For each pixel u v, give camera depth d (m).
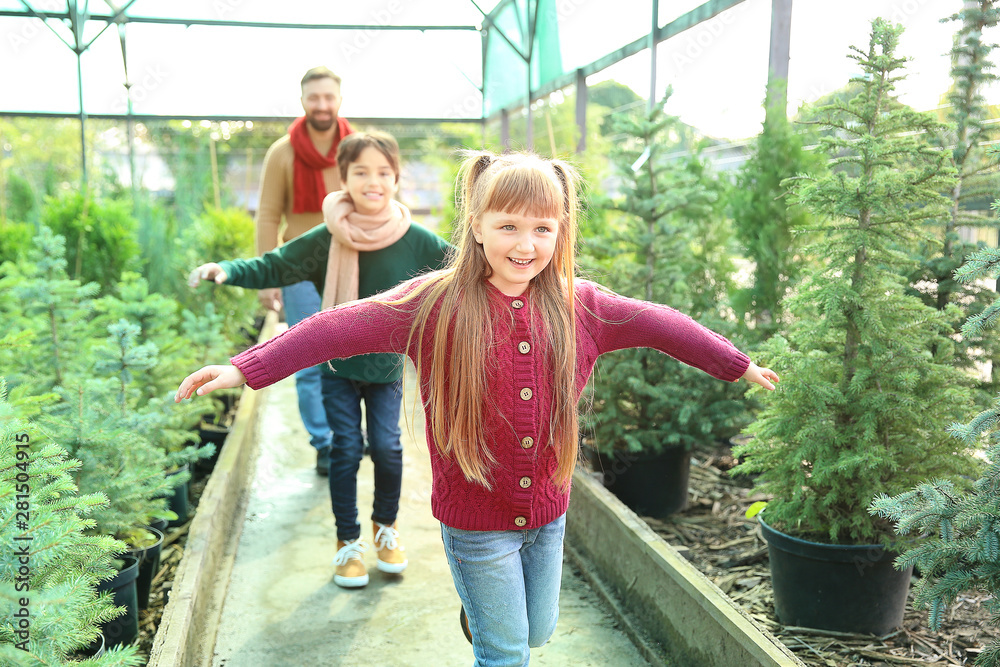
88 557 2.03
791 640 2.71
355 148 3.15
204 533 3.16
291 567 3.41
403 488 4.42
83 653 2.29
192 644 2.60
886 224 2.76
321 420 4.59
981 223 3.04
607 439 3.93
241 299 6.94
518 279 1.85
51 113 7.79
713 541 3.63
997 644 2.11
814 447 2.70
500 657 1.94
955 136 3.06
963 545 2.03
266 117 8.34
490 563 1.93
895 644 2.66
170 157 12.05
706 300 4.27
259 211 4.47
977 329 2.16
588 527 3.45
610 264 4.57
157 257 7.06
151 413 3.25
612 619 2.98
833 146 2.88
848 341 2.84
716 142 5.12
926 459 2.68
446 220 6.96
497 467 1.88
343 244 3.25
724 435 3.90
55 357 3.60
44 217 6.46
